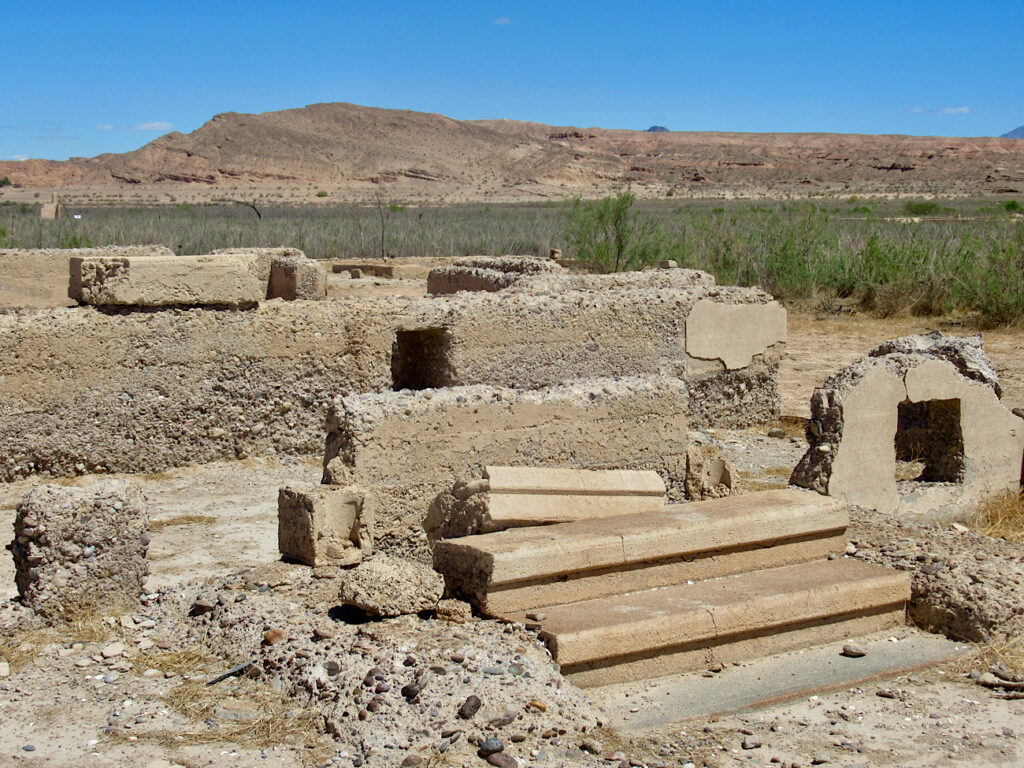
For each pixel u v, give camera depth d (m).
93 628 5.55
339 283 19.95
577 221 25.42
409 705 4.59
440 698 4.61
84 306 9.33
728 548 6.08
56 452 9.00
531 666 4.90
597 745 4.46
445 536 6.19
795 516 6.29
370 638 5.10
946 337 9.22
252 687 4.97
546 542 5.51
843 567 6.27
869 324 19.69
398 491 6.85
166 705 4.82
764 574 6.11
